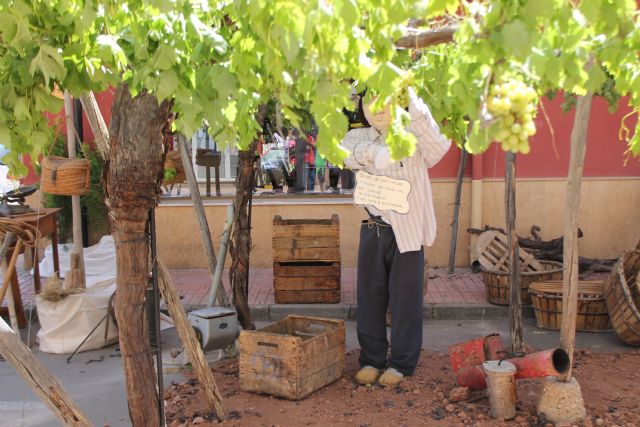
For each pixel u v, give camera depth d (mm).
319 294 7312
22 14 2377
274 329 5215
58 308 6070
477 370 4523
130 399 3441
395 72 2084
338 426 4246
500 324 6926
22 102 2621
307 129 3365
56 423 4676
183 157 5699
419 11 1979
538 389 4762
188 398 4762
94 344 6129
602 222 8773
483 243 7539
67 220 8867
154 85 2377
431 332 6672
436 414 4383
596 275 8328
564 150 8695
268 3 1996
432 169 8859
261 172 10023
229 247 5836
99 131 3785
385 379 4906
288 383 4660
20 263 9336
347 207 8938
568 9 1944
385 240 4871
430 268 8992
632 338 5887
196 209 5805
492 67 1993
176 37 2426
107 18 2605
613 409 4383
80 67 2834
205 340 5168
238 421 4320
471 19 1994
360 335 5078
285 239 7273
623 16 2051
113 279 6785
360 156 4613
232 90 2422
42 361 5891
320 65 2002
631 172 8711
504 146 1962
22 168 2957
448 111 4316
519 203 8812
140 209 3266
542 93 2312
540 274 7016
